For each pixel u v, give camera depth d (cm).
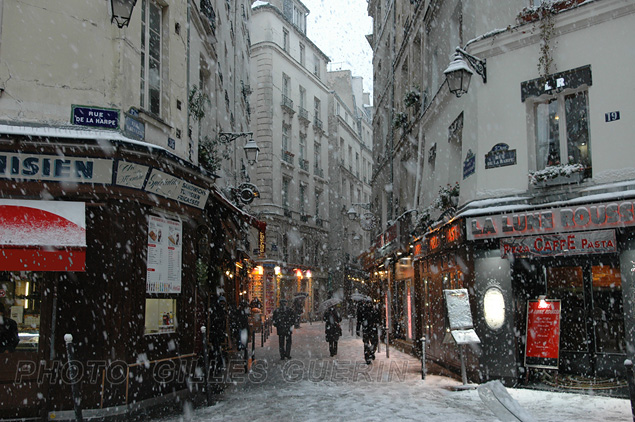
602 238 914
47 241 764
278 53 3900
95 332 803
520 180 1041
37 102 793
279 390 1006
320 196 4597
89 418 767
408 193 2002
